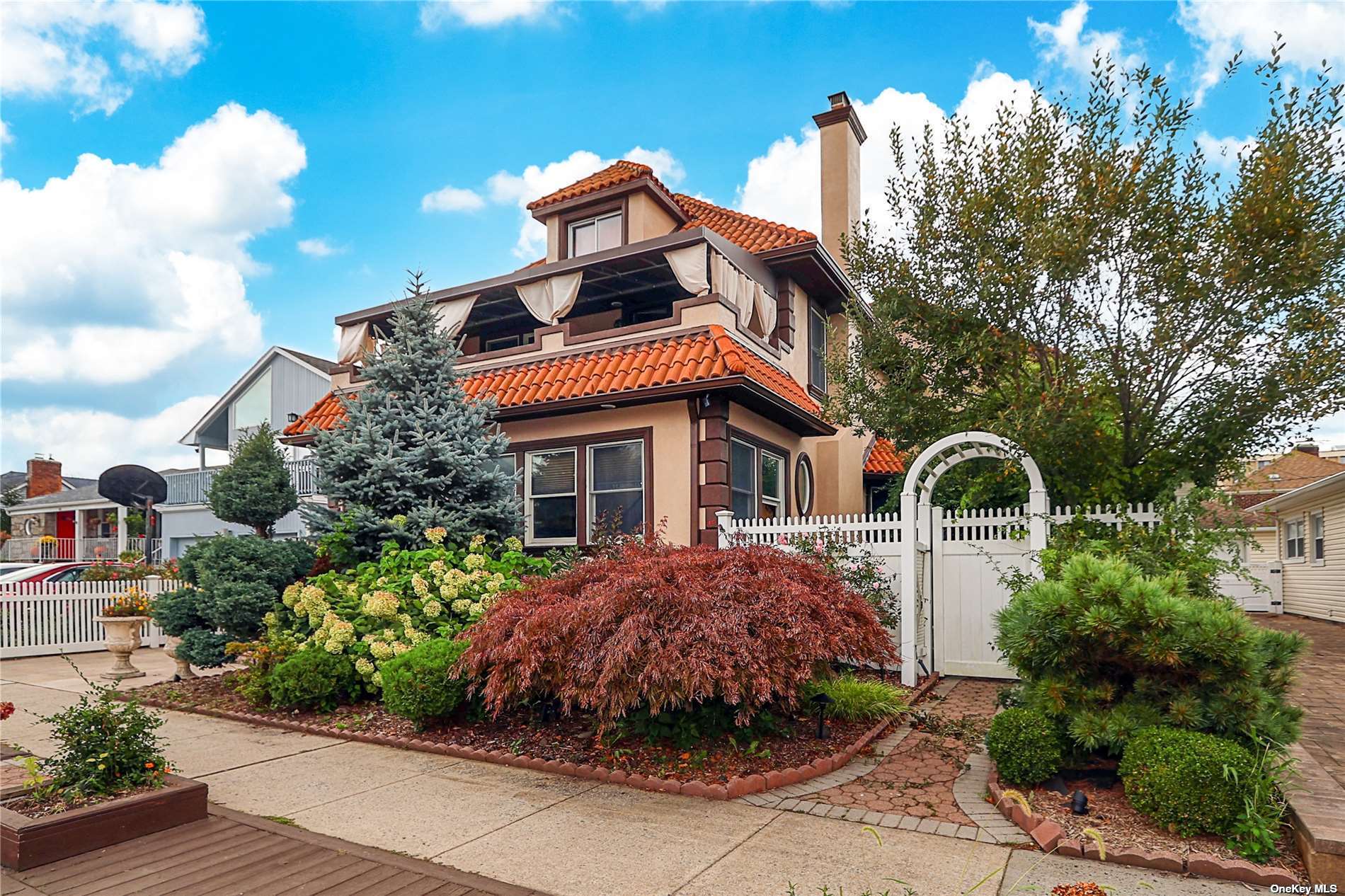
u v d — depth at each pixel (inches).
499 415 486.9
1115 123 369.1
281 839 189.0
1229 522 370.9
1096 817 192.1
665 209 633.6
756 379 431.2
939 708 322.0
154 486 855.7
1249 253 331.9
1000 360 403.5
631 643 223.6
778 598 247.6
